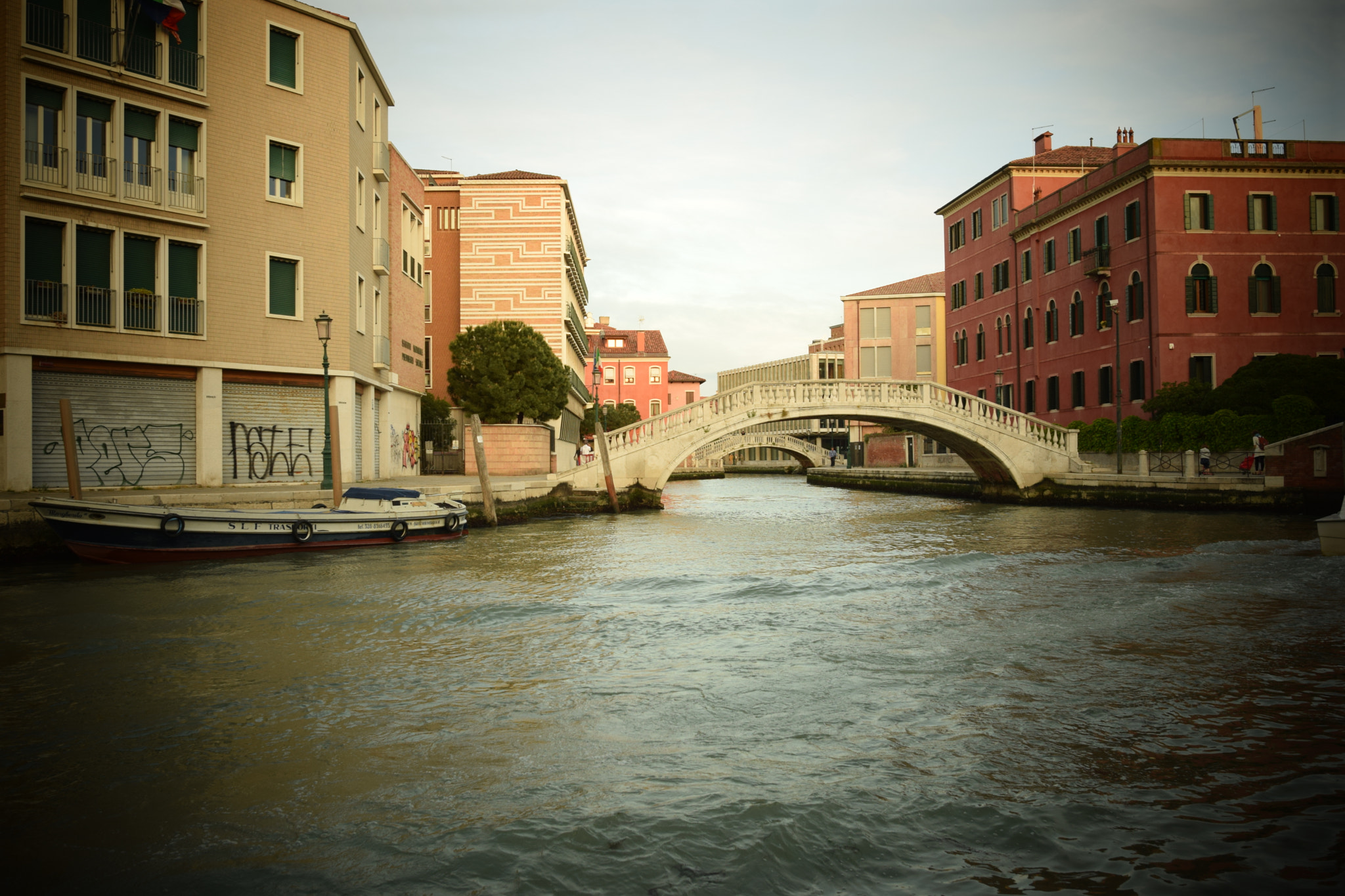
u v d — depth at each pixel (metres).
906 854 4.89
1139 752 6.40
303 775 6.09
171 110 20.47
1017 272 45.19
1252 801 5.53
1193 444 29.83
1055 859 4.81
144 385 19.94
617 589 13.82
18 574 14.55
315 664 9.12
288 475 22.53
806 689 8.12
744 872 4.70
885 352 64.81
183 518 15.84
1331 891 4.43
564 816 5.38
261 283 22.02
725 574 15.45
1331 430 25.70
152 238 20.14
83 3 19.20
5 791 5.86
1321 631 10.37
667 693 8.02
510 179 42.22
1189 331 33.50
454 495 23.89
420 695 8.00
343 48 23.98
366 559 16.97
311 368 22.92
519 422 33.88
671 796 5.67
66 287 18.69
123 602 12.31
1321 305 33.75
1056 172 45.50
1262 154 33.66
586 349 67.06
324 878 4.70
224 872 4.78
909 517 30.06
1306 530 22.23
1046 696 7.81
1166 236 33.59
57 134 18.88
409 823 5.32
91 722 7.23
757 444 83.25
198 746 6.68
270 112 22.31
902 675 8.57
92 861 4.91
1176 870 4.67
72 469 15.49
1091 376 38.25
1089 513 29.00
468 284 41.84
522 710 7.53
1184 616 11.32
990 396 48.53
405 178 31.73
